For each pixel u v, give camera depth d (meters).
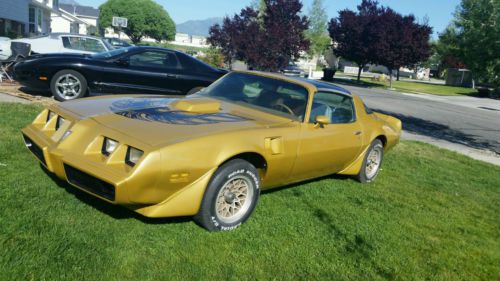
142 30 82.31
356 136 5.55
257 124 4.30
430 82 57.69
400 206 5.35
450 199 5.98
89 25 67.88
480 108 23.89
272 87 5.09
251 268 3.40
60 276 2.89
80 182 3.59
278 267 3.47
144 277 3.06
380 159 6.31
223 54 23.67
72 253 3.16
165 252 3.41
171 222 3.93
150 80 9.22
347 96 5.61
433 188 6.39
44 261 3.00
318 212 4.70
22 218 3.51
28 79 8.60
